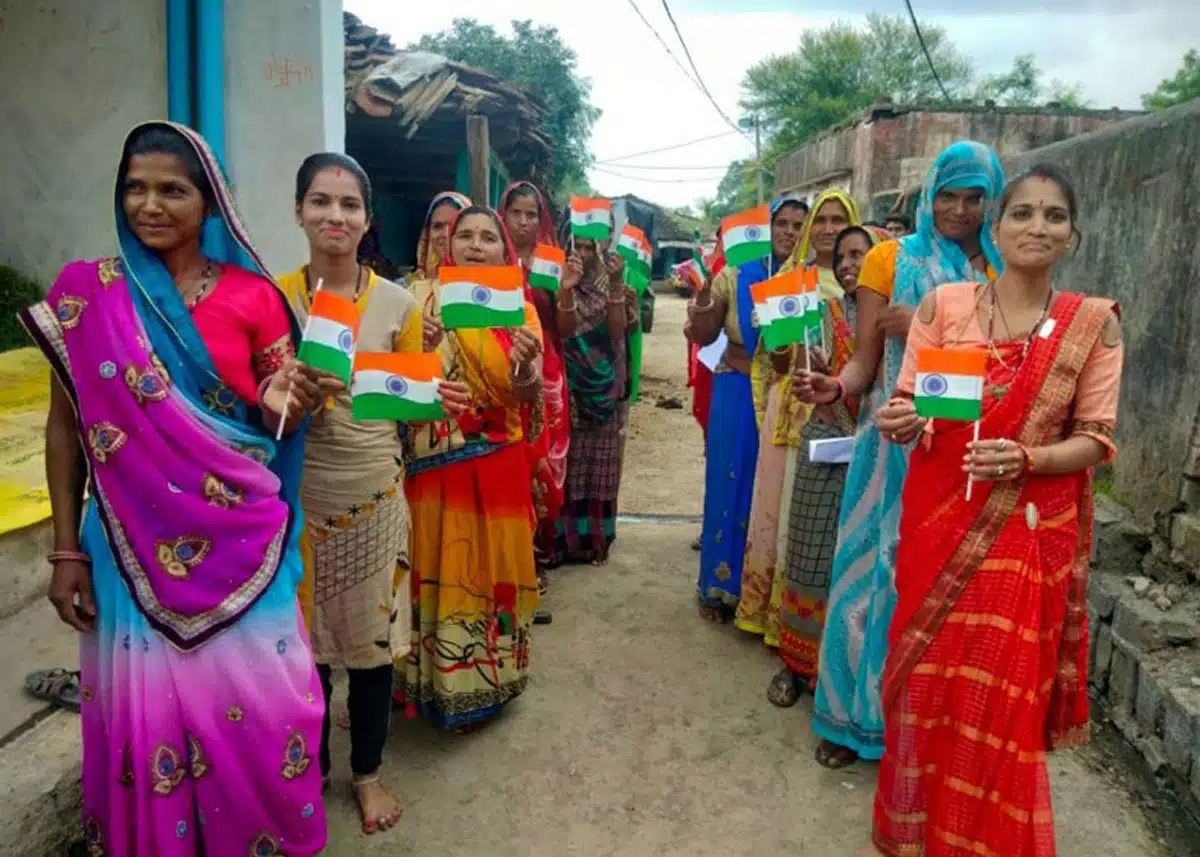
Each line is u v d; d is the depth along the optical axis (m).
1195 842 2.76
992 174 2.72
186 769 1.95
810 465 3.44
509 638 3.20
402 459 2.82
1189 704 2.92
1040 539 2.23
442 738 3.27
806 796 2.98
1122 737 3.31
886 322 2.85
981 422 2.25
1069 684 2.35
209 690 1.93
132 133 1.86
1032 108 18.08
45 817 2.26
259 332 2.00
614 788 2.99
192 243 1.97
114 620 1.92
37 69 5.09
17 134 5.17
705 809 2.89
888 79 42.44
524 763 3.12
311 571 2.59
